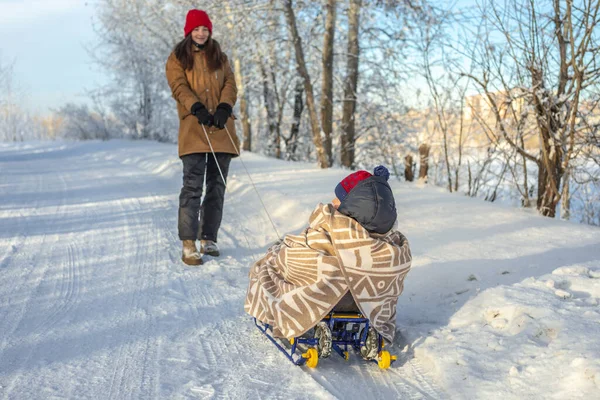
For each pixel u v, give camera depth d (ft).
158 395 9.48
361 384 10.36
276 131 67.26
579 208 27.89
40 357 10.85
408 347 11.84
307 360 10.89
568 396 8.85
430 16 41.60
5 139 147.54
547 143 24.38
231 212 26.68
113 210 27.09
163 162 46.19
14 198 30.73
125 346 11.59
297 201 25.99
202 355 11.30
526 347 10.61
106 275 16.69
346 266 10.53
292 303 10.70
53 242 20.57
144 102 84.58
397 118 53.26
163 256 18.90
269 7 42.78
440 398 9.80
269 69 60.95
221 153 18.17
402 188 31.09
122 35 79.41
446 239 19.40
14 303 13.98
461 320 12.49
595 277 14.11
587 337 10.36
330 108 47.21
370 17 47.19
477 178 30.89
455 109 34.47
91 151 69.10
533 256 16.79
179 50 17.72
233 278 16.74
